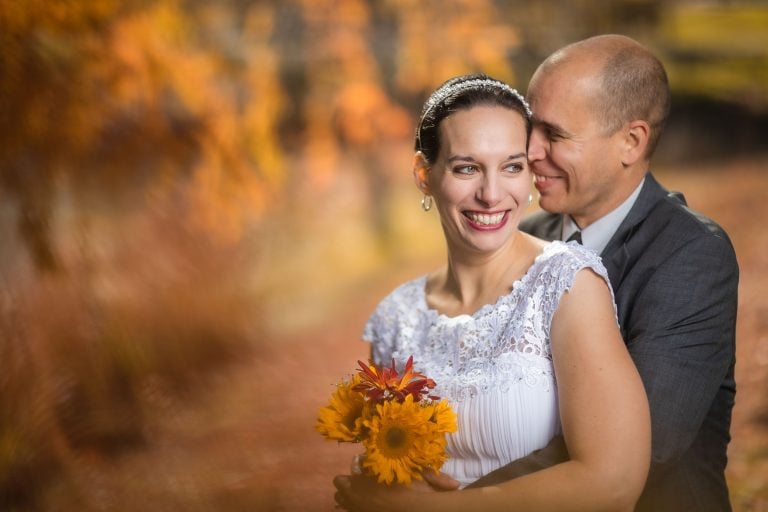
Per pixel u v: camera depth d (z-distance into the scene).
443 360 3.78
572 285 3.49
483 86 3.69
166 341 9.70
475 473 3.62
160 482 7.61
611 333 3.43
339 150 18.34
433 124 3.74
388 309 4.16
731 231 15.86
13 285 8.48
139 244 10.20
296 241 15.77
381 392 3.43
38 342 8.25
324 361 11.23
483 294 3.82
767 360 9.94
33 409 7.89
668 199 4.32
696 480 3.96
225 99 11.78
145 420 8.68
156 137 10.33
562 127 4.21
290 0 17.12
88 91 8.89
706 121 24.88
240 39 14.34
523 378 3.51
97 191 10.02
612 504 3.28
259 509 7.16
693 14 29.12
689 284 3.96
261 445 8.40
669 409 3.75
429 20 16.16
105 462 8.03
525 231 4.86
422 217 18.44
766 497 6.93
